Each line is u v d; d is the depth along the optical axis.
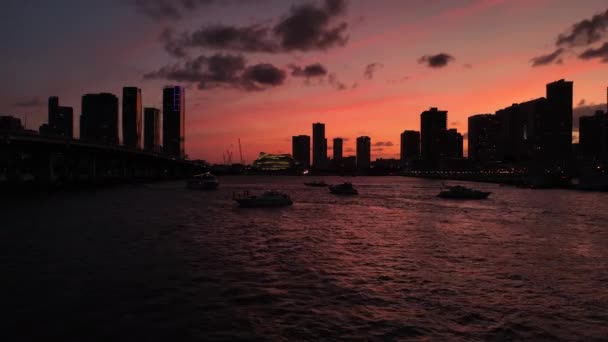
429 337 19.67
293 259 35.88
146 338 19.34
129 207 86.56
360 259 36.09
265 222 62.41
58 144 141.25
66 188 159.62
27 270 31.17
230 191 156.00
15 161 143.75
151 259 35.28
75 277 29.25
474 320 21.78
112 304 23.70
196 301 24.31
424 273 31.27
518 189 181.25
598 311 23.30
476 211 82.06
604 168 188.25
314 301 24.50
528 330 20.62
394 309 23.25
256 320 21.50
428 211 81.56
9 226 55.88
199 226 57.16
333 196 129.25
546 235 51.03
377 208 87.44
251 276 29.94
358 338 19.45
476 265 34.12
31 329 20.27
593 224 62.12
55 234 48.91
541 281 29.33
